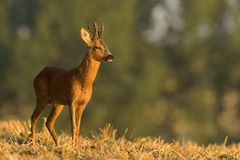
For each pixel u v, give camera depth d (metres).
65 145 22.03
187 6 108.00
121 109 87.06
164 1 109.06
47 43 93.81
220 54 105.19
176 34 108.00
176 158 22.75
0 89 91.62
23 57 92.56
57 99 22.94
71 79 22.64
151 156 22.78
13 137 24.36
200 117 95.75
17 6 107.31
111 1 97.19
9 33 99.69
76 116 22.91
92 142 24.20
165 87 99.06
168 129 92.56
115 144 23.30
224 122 96.44
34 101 89.94
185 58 104.31
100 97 87.19
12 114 89.62
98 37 22.95
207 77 103.50
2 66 93.62
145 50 101.00
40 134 24.69
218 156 23.89
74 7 95.88
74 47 95.00
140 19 108.88
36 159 20.91
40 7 100.88
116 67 89.81
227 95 102.75
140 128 85.75
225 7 107.88
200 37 106.94
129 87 88.94
